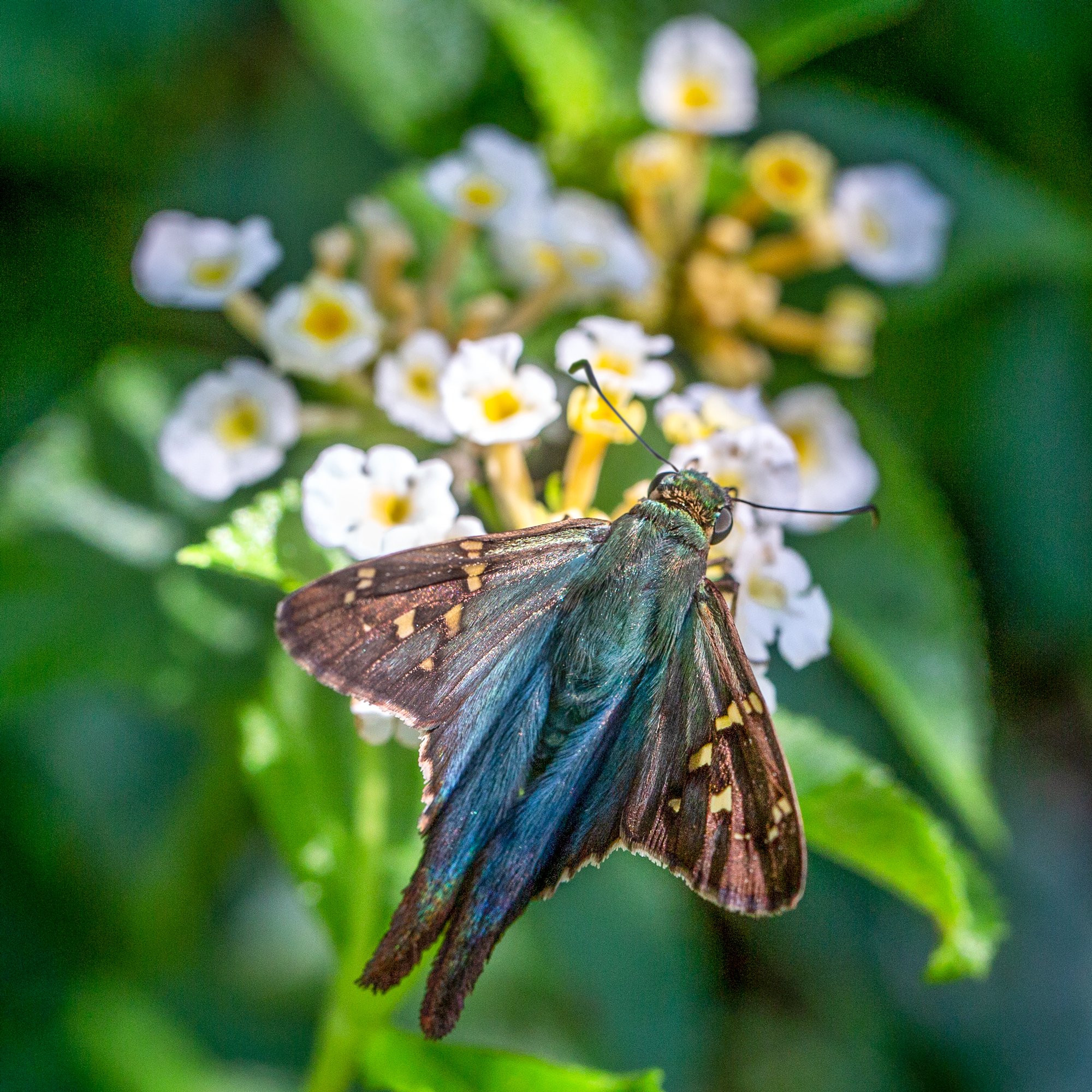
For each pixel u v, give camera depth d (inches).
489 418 18.4
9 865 20.1
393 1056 18.3
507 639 18.0
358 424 19.2
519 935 20.1
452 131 20.0
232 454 18.9
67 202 20.1
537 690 18.0
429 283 19.3
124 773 20.2
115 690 20.3
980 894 18.8
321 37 19.8
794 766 18.3
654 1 19.7
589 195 20.0
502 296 19.6
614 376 18.5
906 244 19.8
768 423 18.7
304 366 18.9
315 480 18.2
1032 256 19.9
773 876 17.9
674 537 18.1
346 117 20.2
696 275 19.7
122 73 20.0
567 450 19.1
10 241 20.0
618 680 18.0
